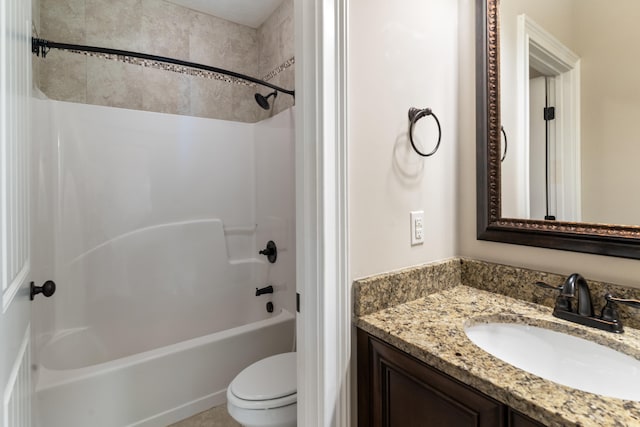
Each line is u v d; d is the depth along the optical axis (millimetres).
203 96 2295
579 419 517
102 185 1897
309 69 887
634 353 753
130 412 1472
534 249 1083
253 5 2193
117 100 2002
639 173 882
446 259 1242
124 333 1935
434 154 1194
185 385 1619
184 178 2176
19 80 817
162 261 2070
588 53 968
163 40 2135
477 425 657
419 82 1135
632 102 892
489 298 1110
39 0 1751
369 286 968
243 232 2420
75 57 1877
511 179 1146
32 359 1134
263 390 1237
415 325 890
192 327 2156
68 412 1324
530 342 930
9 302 710
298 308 955
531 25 1091
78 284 1810
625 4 900
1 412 631
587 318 868
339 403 916
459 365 685
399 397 836
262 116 2471
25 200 923
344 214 915
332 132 887
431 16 1171
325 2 869
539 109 1071
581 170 986
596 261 942
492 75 1183
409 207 1114
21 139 852
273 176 2195
